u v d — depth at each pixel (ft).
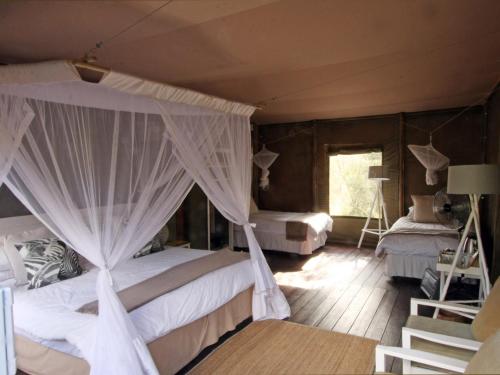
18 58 9.18
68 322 7.05
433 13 7.13
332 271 15.94
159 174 8.00
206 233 17.37
